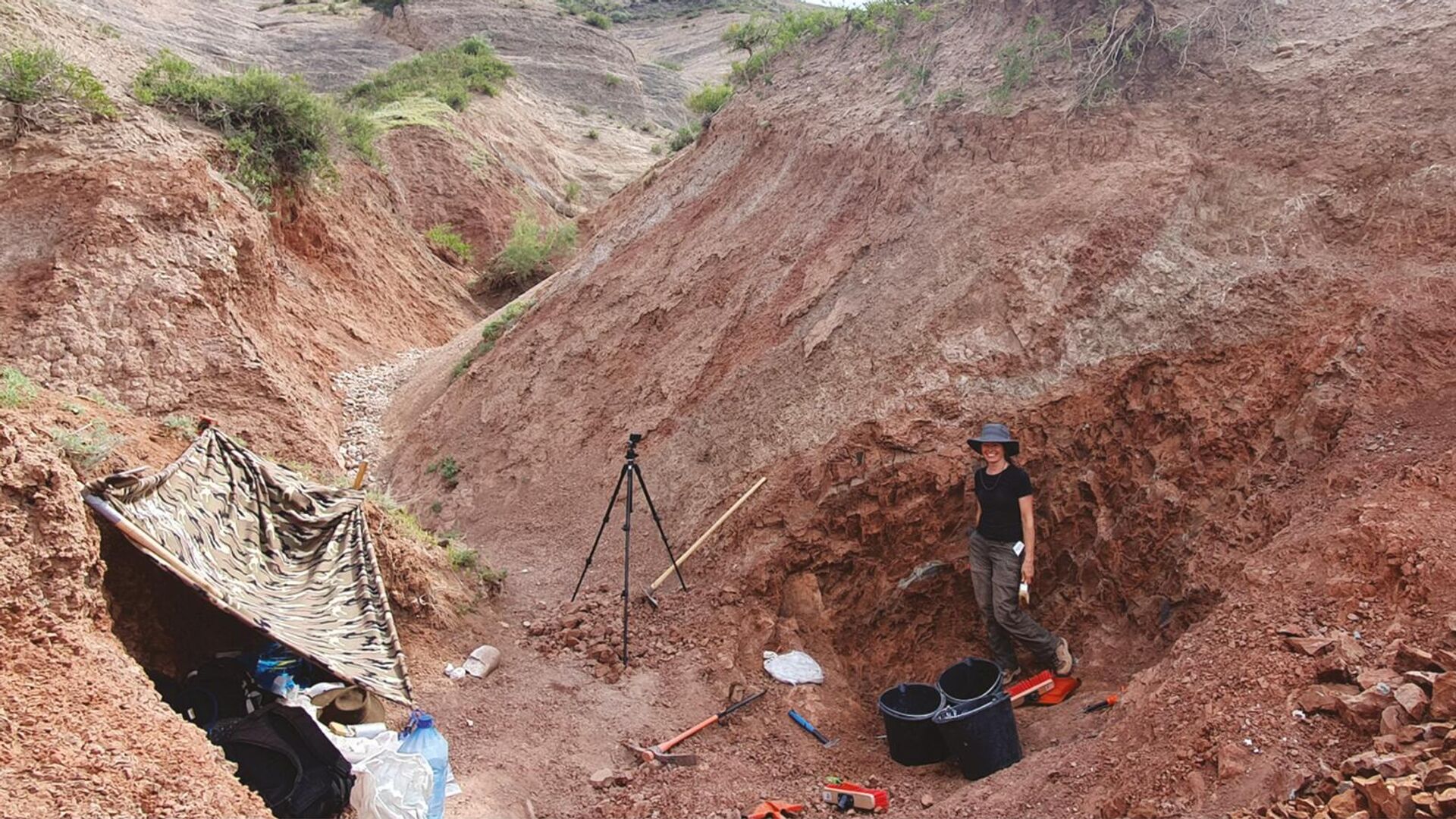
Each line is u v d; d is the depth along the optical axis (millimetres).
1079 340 6922
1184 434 6352
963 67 9125
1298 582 4633
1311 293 6332
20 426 5039
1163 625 5820
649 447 8828
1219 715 4074
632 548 7926
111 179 10945
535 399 10562
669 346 9750
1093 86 7941
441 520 9719
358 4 45531
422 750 5062
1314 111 7137
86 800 3199
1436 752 3375
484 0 45344
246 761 4434
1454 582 4086
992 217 7820
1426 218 6262
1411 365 5660
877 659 6734
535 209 26922
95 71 13914
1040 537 6629
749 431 8000
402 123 25688
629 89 45094
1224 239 6895
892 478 6949
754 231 10039
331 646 5395
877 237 8555
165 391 9898
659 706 6023
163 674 5145
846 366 7785
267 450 9984
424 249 20234
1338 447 5500
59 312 9828
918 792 5133
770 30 12938
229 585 5305
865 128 9602
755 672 6379
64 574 4215
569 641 6773
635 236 11805
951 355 7266
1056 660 5992
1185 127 7551
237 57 34906
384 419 12500
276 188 14906
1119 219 7137
